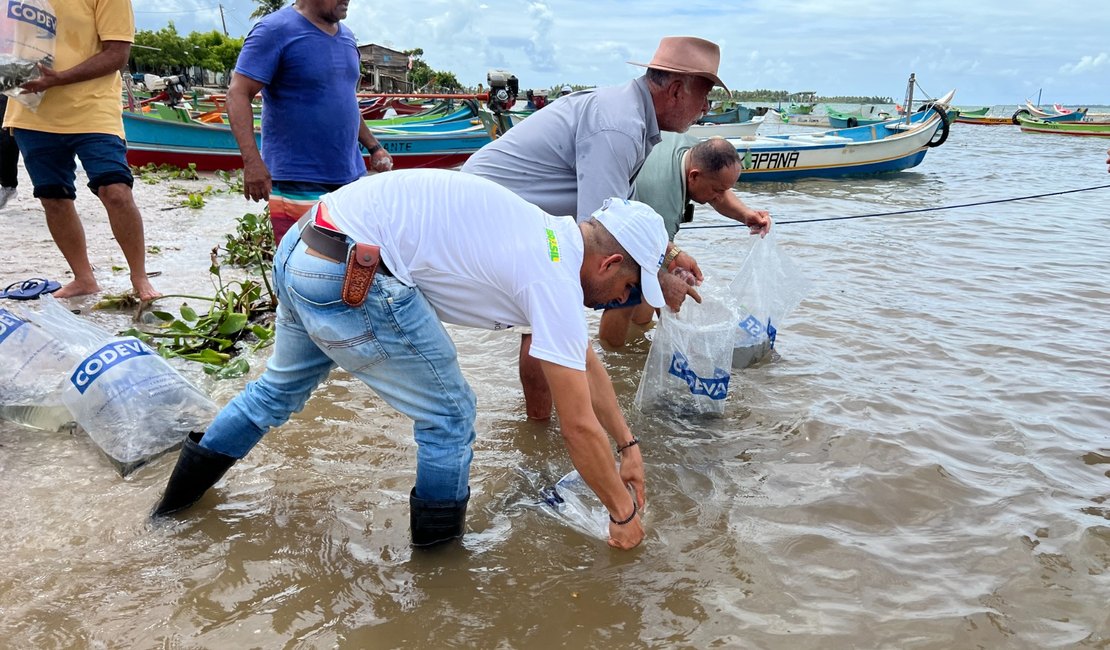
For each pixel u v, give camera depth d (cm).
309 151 414
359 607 225
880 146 1409
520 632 219
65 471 284
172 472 271
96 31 424
